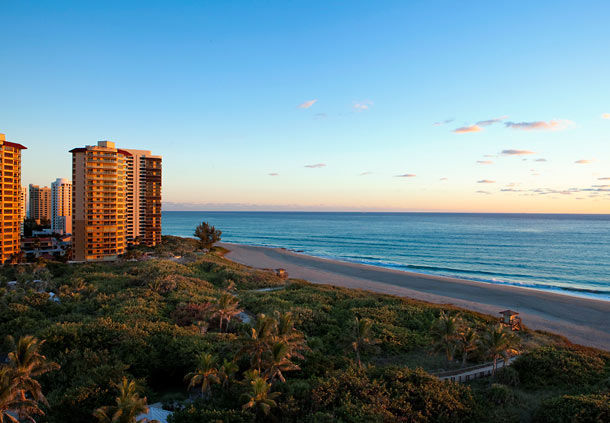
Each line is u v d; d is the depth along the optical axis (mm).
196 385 41094
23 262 112625
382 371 40656
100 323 51469
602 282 120938
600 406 31297
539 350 50125
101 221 128250
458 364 48688
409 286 110438
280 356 35156
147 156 177250
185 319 60000
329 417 30203
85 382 36062
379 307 74938
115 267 114875
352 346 45281
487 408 35031
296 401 33656
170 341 46875
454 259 169375
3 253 110250
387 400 33625
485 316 74250
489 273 136250
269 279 102750
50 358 43219
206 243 173375
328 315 68312
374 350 47156
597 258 169250
